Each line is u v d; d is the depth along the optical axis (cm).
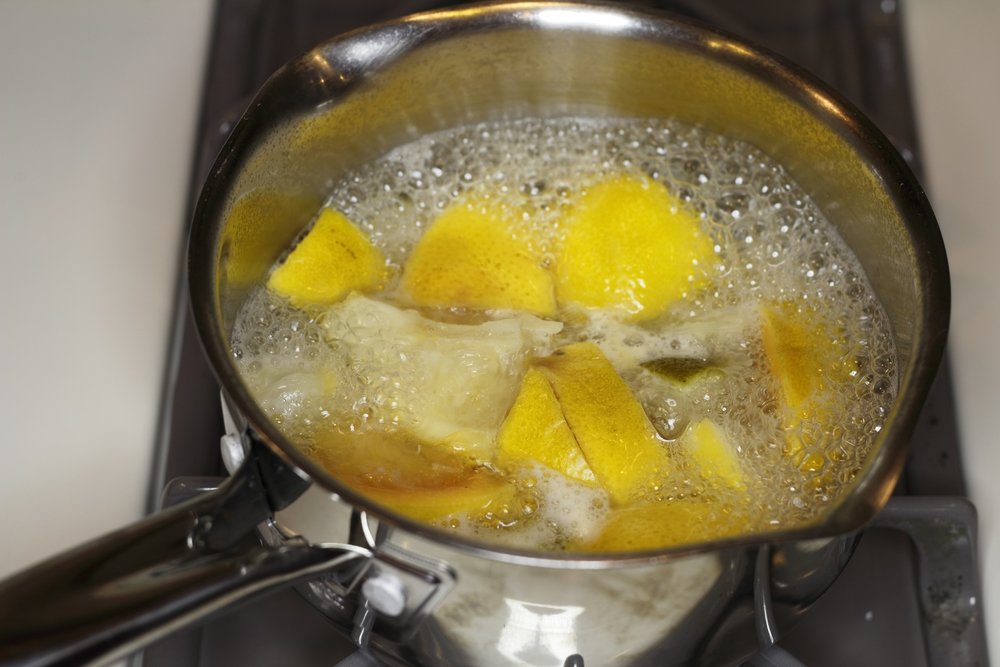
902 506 46
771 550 39
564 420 45
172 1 61
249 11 59
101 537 38
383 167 52
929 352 42
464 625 40
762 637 42
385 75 48
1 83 58
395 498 43
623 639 41
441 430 46
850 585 47
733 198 51
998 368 52
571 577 38
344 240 49
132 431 50
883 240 46
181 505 39
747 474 46
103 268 53
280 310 48
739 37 47
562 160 52
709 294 50
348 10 60
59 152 56
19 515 48
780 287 50
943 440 50
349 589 41
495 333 48
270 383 46
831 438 46
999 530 49
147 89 58
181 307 52
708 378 48
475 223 51
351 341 47
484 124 52
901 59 59
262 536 40
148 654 44
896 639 46
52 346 51
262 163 46
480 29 47
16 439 49
